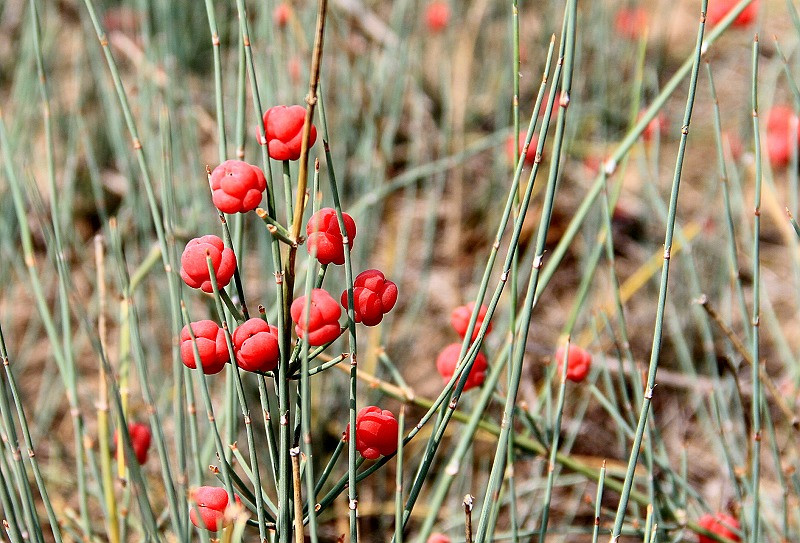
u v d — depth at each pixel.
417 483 0.32
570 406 0.55
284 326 0.30
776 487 0.49
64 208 0.58
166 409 0.50
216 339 0.30
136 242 0.56
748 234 0.50
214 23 0.33
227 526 0.30
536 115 0.30
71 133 0.59
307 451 0.30
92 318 0.58
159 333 0.60
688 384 0.52
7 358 0.32
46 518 0.48
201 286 0.30
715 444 0.46
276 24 0.53
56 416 0.56
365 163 0.58
